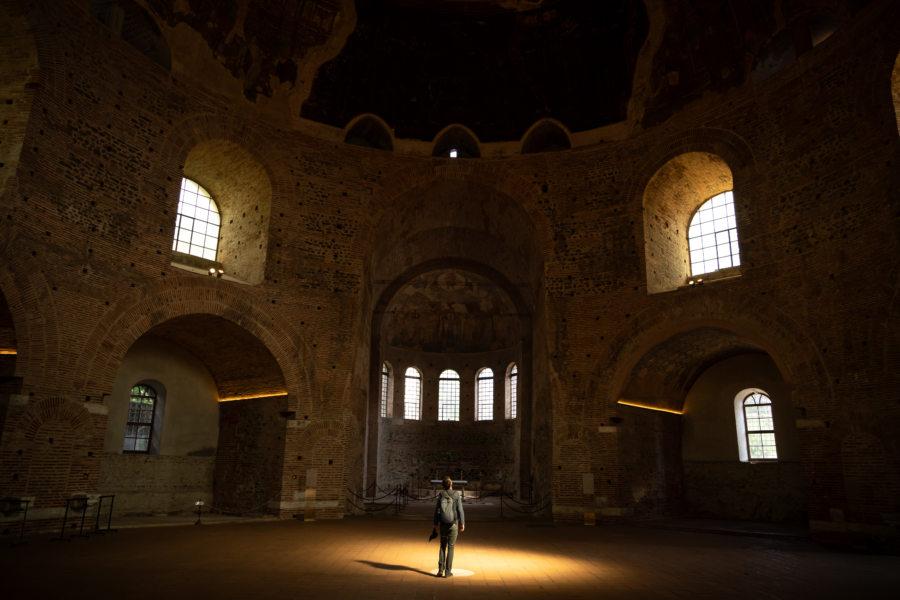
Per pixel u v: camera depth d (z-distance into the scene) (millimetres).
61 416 13023
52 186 13258
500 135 20500
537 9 19781
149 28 16234
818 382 13977
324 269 18438
